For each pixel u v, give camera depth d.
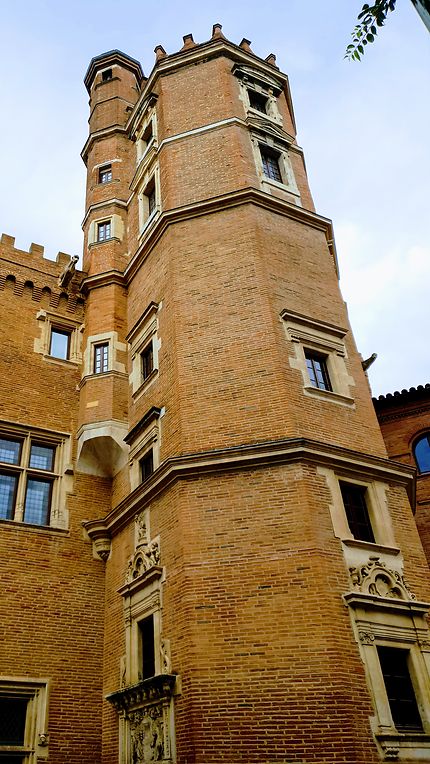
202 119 20.84
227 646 11.23
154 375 16.52
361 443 14.38
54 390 18.67
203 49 22.81
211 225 17.70
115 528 15.96
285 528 12.12
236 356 14.88
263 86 23.06
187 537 12.62
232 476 13.10
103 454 17.53
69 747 13.57
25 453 17.12
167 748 10.94
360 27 7.79
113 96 27.67
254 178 19.02
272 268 16.58
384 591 12.02
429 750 10.42
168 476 13.54
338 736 9.91
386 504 13.43
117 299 20.12
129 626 13.95
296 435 13.32
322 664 10.55
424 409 22.58
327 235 19.78
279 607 11.33
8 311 19.31
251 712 10.52
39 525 15.97
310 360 15.50
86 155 26.64
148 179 21.55
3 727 13.34
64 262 21.47
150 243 19.11
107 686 14.28
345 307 17.47
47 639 14.55
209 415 14.19
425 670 11.29
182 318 16.05
